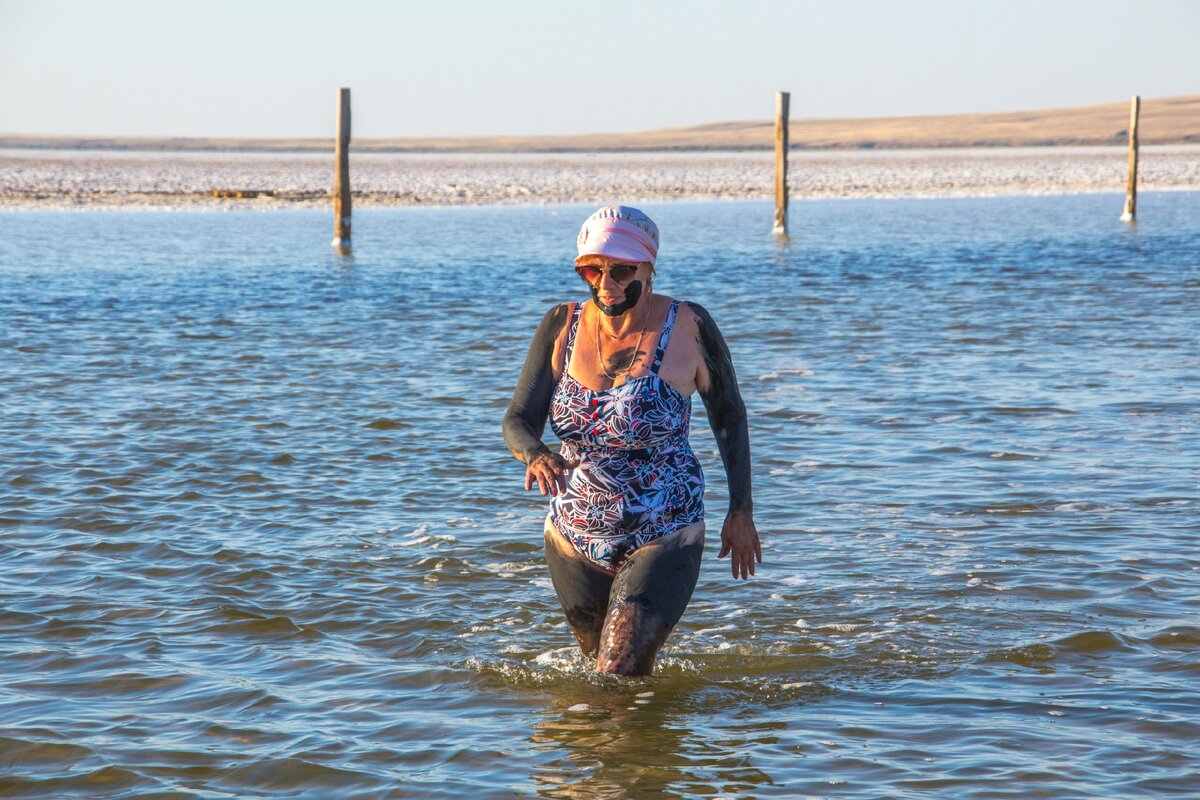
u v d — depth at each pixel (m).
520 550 7.37
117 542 7.46
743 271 25.48
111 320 18.16
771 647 5.79
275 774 4.52
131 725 4.93
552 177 79.06
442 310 19.53
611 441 4.98
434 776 4.50
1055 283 22.20
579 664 5.57
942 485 8.69
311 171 93.06
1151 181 64.88
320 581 6.76
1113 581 6.59
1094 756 4.57
